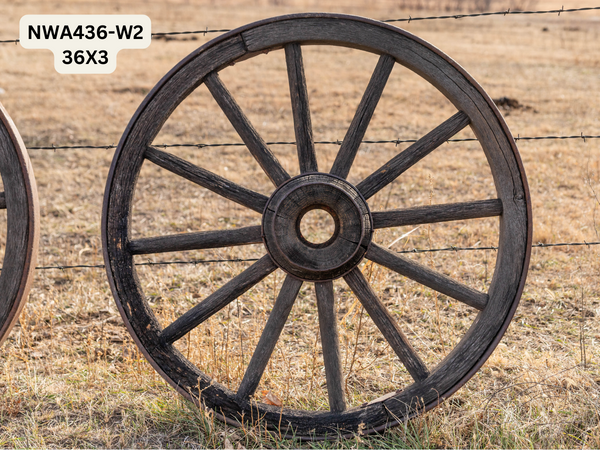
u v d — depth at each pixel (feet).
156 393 9.82
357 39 8.18
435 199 19.93
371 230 8.39
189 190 22.13
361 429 8.34
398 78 42.45
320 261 8.20
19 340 11.39
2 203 8.09
